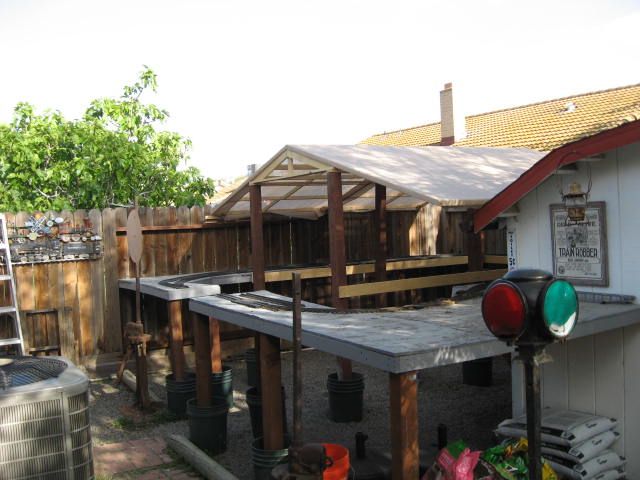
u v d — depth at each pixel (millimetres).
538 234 5352
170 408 7070
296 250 10484
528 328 2541
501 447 4512
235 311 5461
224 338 9805
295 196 9047
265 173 8031
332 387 6895
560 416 4879
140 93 13336
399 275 10883
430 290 11328
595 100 14961
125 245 8992
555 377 5246
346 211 9906
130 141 12344
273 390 5113
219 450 5988
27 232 8195
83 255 8523
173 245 9477
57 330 8320
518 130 15242
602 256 4863
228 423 6961
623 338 4785
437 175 6762
